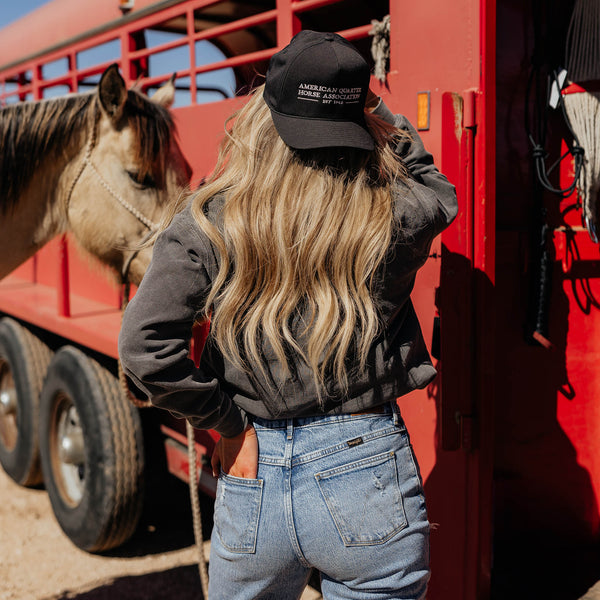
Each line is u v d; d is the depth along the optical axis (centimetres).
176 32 370
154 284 126
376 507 130
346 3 310
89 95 270
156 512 408
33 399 410
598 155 224
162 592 322
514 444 241
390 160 136
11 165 269
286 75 126
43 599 314
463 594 200
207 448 302
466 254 194
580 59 223
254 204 125
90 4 371
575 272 237
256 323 126
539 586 222
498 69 223
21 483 439
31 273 504
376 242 125
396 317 142
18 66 467
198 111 288
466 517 198
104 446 327
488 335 198
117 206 259
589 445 244
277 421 136
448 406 193
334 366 129
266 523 131
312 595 297
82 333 330
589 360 241
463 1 192
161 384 126
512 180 230
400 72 211
